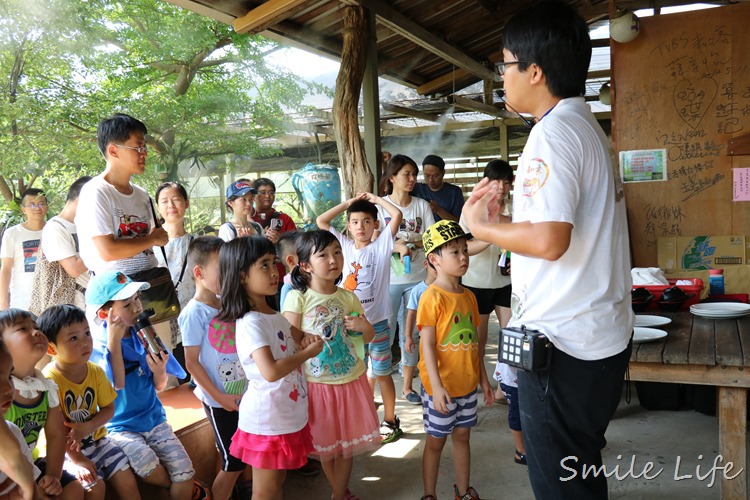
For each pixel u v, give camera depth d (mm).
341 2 4629
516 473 2992
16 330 1961
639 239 4250
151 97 7410
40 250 3447
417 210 4203
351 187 4664
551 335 1640
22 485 1759
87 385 2256
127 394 2463
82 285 3539
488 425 3596
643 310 3299
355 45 4711
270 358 2189
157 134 7473
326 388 2592
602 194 1630
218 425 2525
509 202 3857
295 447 2270
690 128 4098
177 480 2441
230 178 9438
